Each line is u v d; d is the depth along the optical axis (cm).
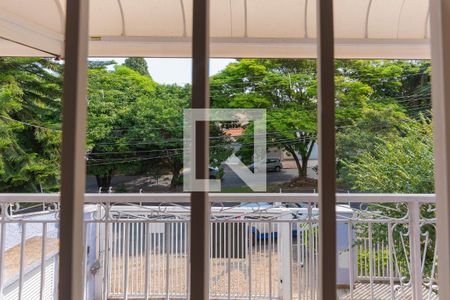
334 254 77
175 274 255
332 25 80
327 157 78
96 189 770
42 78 784
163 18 241
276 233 248
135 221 227
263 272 246
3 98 745
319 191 80
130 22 241
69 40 81
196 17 81
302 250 241
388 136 720
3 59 748
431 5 86
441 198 83
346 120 754
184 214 244
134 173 778
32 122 775
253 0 236
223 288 246
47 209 231
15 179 757
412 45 240
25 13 199
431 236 296
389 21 239
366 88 764
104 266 243
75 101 81
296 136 749
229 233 246
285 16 243
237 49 248
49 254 291
